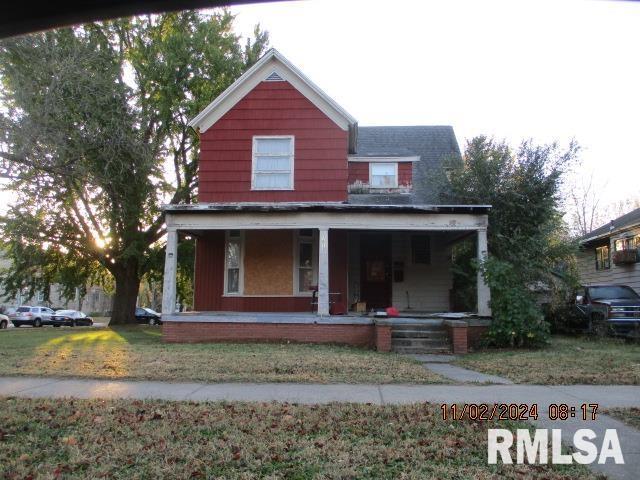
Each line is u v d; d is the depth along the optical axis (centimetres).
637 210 2259
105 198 2023
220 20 2445
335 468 443
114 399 698
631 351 1203
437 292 1767
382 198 1761
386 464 457
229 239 1642
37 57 1302
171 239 1429
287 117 1577
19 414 613
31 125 1273
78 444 507
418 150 2069
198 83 2395
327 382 833
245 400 698
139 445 500
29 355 1128
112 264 2522
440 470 438
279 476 427
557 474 430
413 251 1789
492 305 1312
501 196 1580
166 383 825
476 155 1616
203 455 475
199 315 1403
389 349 1255
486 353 1216
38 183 1546
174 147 2536
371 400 700
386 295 1778
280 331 1372
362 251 1800
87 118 1533
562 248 1636
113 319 2519
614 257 2005
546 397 720
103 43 2034
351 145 1734
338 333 1359
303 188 1549
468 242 1697
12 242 2220
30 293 2630
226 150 1570
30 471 436
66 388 782
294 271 1612
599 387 798
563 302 1744
